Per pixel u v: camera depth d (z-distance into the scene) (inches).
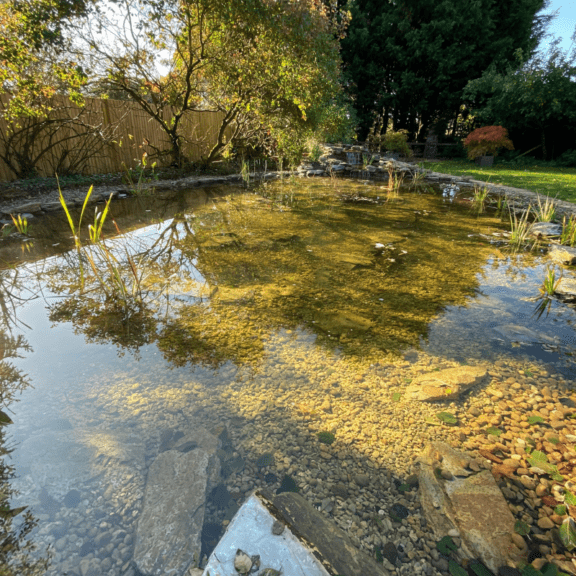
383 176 376.5
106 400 62.3
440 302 101.4
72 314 92.4
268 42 276.7
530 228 167.9
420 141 820.6
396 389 66.6
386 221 191.3
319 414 60.3
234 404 62.1
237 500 45.6
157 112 310.2
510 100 518.6
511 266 129.2
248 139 389.7
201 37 269.1
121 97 330.6
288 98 311.0
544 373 71.2
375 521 43.4
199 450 52.1
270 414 60.1
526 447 54.1
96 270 120.2
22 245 143.9
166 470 48.8
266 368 71.9
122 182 282.8
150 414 59.4
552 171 420.5
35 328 85.3
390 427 57.7
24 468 48.5
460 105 743.1
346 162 438.9
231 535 37.8
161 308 96.0
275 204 231.9
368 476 49.5
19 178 243.9
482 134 506.6
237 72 291.1
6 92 222.1
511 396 64.9
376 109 795.4
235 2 244.8
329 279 116.0
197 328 86.4
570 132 518.0
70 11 217.5
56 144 259.1
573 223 159.5
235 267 124.8
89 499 45.1
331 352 77.6
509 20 687.1
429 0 661.3
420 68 733.9
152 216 194.5
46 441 53.1
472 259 135.9
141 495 45.8
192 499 44.8
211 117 391.2
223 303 99.1
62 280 112.4
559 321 91.1
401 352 78.0
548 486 47.9
